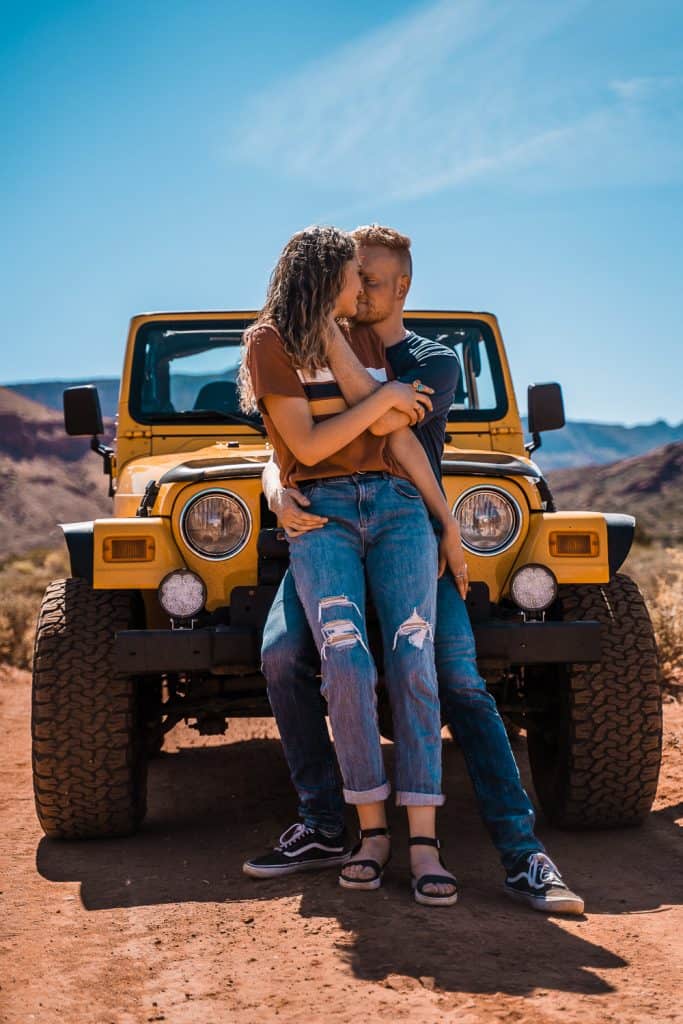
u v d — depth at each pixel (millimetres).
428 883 3092
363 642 3164
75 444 127625
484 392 5504
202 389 5426
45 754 3936
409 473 3359
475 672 3367
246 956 2824
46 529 101250
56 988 2703
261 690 4348
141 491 4523
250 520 4016
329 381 3295
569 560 4016
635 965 2691
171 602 3809
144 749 4250
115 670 3959
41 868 3803
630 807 4043
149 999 2605
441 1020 2342
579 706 3957
